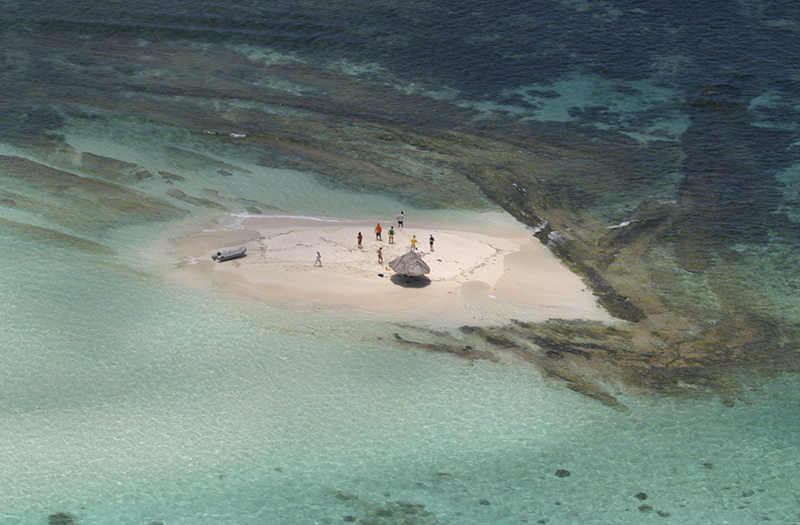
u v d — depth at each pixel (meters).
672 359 126.12
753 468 104.88
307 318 129.88
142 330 123.00
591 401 116.06
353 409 111.38
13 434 102.12
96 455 100.38
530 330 131.12
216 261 144.38
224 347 121.25
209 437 104.81
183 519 92.44
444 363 121.69
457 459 104.44
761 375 123.19
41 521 90.06
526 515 95.94
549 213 172.12
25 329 119.81
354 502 96.56
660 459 106.00
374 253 152.25
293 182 177.88
